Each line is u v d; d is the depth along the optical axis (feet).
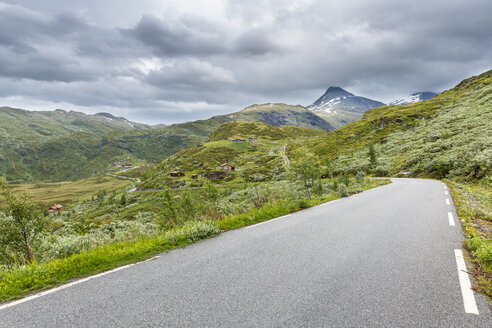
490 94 292.40
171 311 11.27
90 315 11.16
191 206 70.49
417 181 110.93
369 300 11.96
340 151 345.92
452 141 176.65
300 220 30.73
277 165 394.52
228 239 23.27
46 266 17.03
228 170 440.45
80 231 77.77
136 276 15.40
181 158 595.88
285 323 10.19
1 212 29.84
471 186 86.94
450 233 23.67
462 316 10.63
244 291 12.95
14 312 11.67
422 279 14.14
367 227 26.48
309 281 13.99
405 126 338.34
